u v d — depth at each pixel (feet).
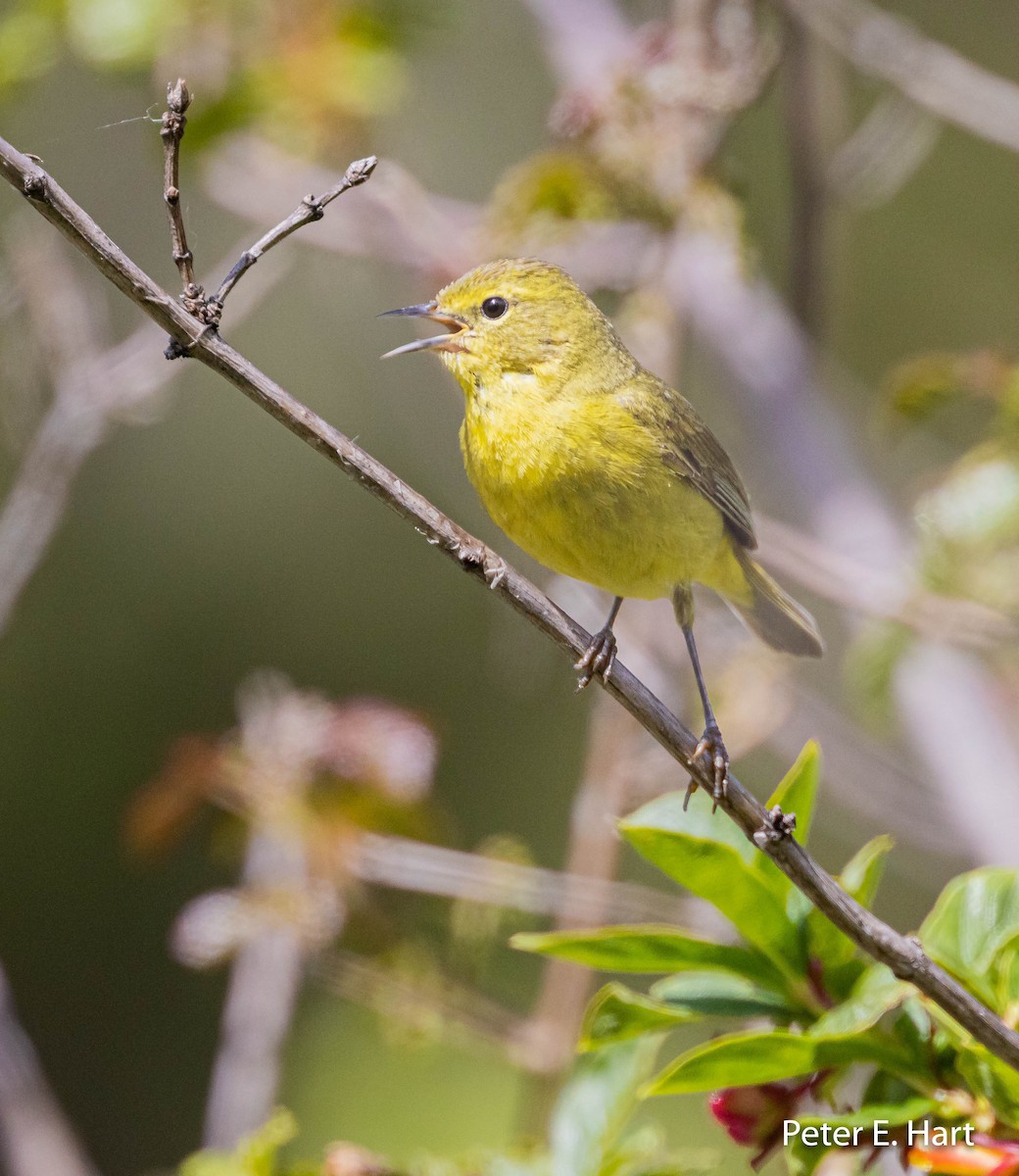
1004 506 33.32
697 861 18.13
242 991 29.32
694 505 26.81
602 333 26.89
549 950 18.66
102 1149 49.73
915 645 35.01
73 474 31.94
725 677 35.83
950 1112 17.92
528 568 41.57
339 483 56.34
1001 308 56.34
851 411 46.73
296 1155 38.81
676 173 37.55
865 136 42.75
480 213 43.19
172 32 40.24
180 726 53.36
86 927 51.78
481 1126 38.75
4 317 36.68
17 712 53.21
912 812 36.42
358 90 41.14
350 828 30.81
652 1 46.47
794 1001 18.93
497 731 54.44
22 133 48.96
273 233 17.57
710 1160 21.21
